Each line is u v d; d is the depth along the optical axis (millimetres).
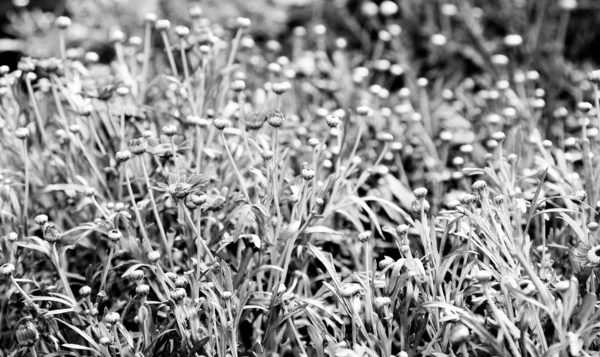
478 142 1370
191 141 1157
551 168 1130
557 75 1513
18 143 1199
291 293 1076
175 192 1016
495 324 990
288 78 1428
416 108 1487
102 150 1156
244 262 1040
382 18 1936
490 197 1155
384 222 1210
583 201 1036
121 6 1942
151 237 1145
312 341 1018
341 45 1510
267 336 1024
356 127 1385
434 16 1858
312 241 1115
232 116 1246
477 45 1712
